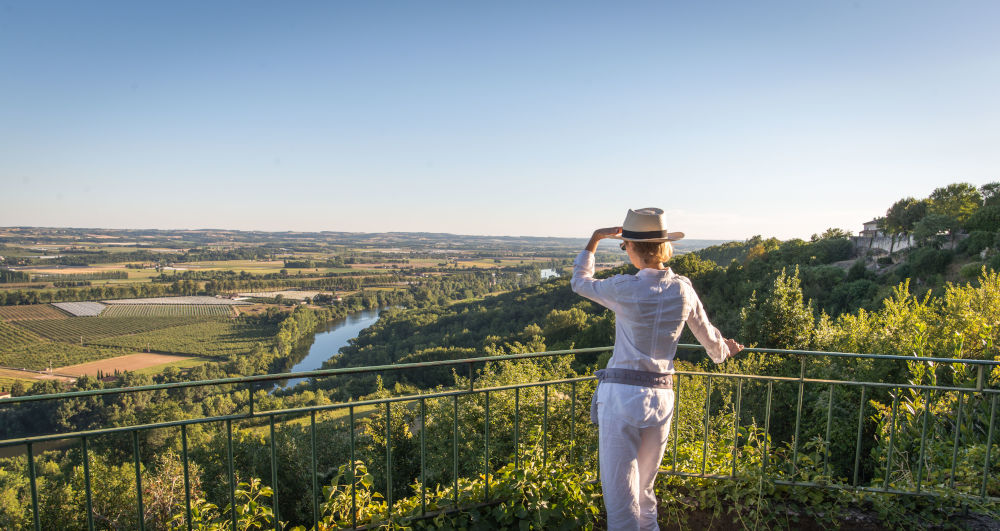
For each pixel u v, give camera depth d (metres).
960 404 2.77
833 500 2.74
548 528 2.56
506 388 2.68
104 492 15.73
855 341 11.16
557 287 84.06
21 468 27.78
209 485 17.00
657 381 1.99
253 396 2.29
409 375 47.44
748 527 2.64
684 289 2.02
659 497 2.78
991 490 2.81
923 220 50.72
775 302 14.80
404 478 14.88
